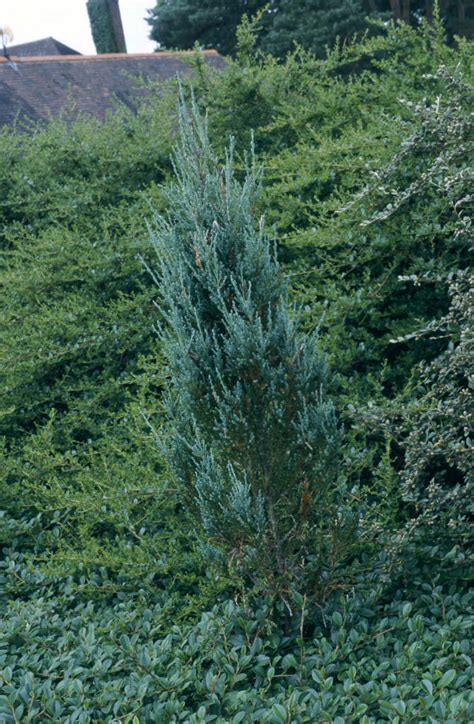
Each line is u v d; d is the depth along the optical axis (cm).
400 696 315
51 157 743
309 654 365
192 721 313
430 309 516
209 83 730
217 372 341
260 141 705
